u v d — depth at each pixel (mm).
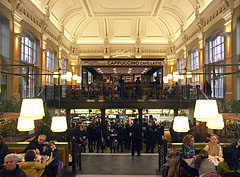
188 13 17203
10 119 7918
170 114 16281
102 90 13406
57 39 18156
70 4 17812
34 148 5762
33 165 4246
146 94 13164
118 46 23062
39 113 4703
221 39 12625
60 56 18797
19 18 11211
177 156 5332
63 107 12781
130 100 12656
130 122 15305
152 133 10852
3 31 10328
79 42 23109
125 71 19234
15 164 3514
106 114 16328
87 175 6785
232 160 3906
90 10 18969
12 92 10398
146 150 10945
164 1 16625
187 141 5316
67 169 6926
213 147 5703
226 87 10664
